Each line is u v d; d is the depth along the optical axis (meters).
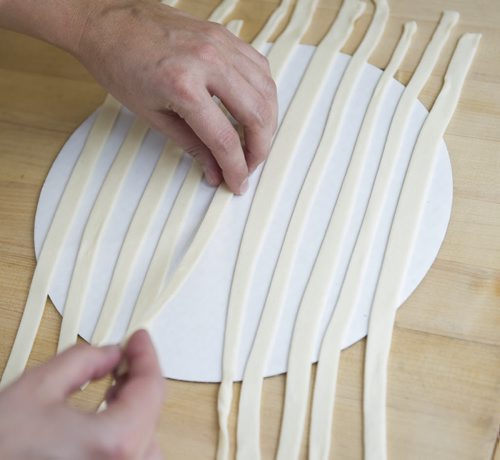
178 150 0.77
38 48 0.89
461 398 0.60
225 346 0.64
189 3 0.92
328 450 0.58
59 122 0.82
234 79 0.68
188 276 0.68
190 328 0.66
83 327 0.67
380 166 0.73
